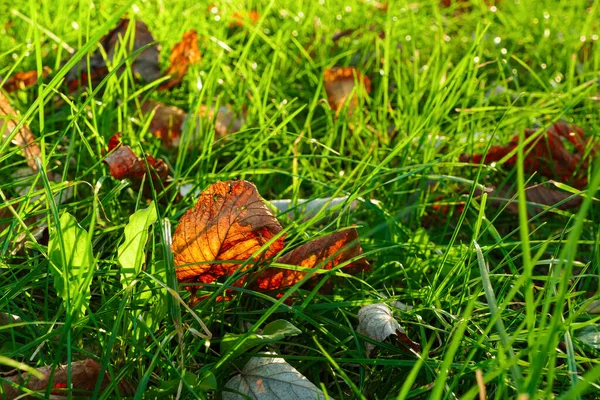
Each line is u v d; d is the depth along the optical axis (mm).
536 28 1309
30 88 898
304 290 562
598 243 582
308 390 485
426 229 720
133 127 824
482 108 779
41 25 1083
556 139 775
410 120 816
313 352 540
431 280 612
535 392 401
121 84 915
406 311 554
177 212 646
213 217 527
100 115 762
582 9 1407
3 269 564
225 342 501
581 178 776
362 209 683
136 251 507
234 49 1133
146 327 481
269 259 536
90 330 517
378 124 825
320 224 675
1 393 440
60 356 487
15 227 565
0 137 618
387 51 855
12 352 475
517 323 553
